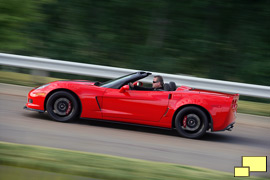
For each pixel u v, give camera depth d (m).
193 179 4.98
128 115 8.37
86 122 8.84
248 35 22.56
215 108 8.16
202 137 8.69
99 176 4.69
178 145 7.64
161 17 22.84
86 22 23.09
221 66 21.94
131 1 22.80
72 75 20.88
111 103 8.39
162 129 9.16
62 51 22.14
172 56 22.22
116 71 13.80
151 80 13.63
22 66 14.12
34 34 22.03
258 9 22.73
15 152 5.38
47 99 8.55
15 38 21.44
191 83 13.45
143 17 22.95
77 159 5.39
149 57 22.25
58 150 5.88
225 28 22.83
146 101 8.33
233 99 8.31
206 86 13.37
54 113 8.48
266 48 22.25
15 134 7.02
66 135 7.36
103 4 22.98
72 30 22.83
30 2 21.20
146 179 4.74
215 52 22.25
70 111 8.47
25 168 4.70
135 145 7.22
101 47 22.55
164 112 8.30
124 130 8.48
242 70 21.81
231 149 7.79
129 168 5.20
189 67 21.98
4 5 20.59
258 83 21.50
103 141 7.24
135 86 8.85
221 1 22.56
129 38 22.97
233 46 22.44
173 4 22.75
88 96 8.38
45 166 4.84
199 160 6.67
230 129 8.66
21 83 13.28
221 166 6.43
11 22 20.89
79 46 22.39
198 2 22.67
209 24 22.84
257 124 10.70
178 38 22.73
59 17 23.08
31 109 8.60
